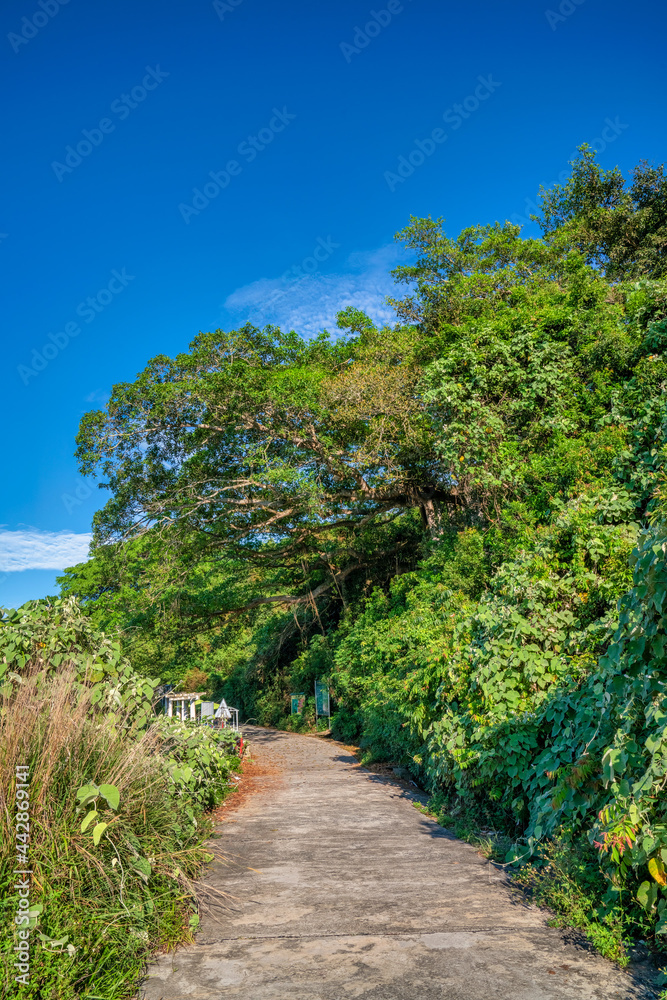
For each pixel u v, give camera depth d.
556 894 4.28
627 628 4.38
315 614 26.67
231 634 24.94
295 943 3.84
